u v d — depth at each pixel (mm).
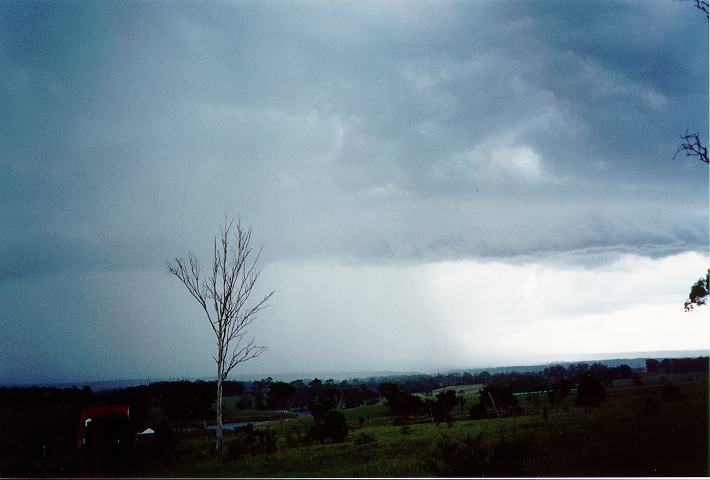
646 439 21078
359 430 48250
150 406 45031
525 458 19203
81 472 24078
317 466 22562
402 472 19094
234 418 71125
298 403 90875
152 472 23625
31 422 36688
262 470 22672
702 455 17969
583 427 26984
